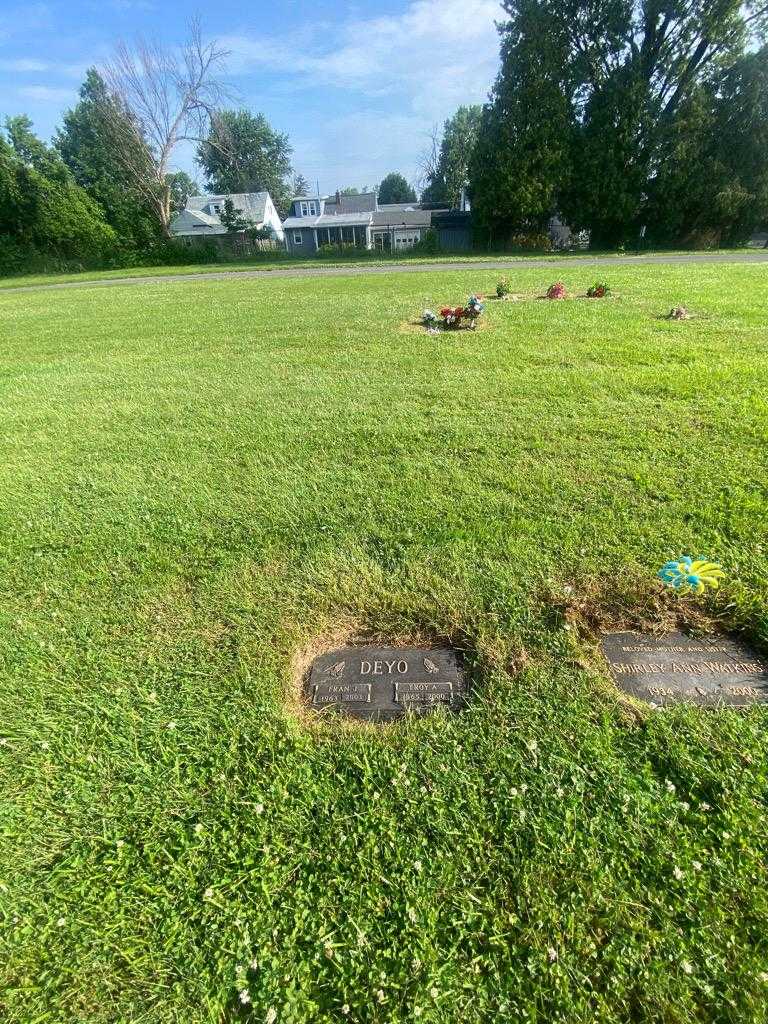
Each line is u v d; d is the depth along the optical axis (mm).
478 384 5020
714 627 2064
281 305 11273
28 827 1499
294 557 2607
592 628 2084
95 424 4617
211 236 35031
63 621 2287
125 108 28859
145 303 13281
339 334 7770
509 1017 1086
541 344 6375
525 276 14117
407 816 1456
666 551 2453
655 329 6859
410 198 74062
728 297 9109
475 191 26062
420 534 2707
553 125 23703
